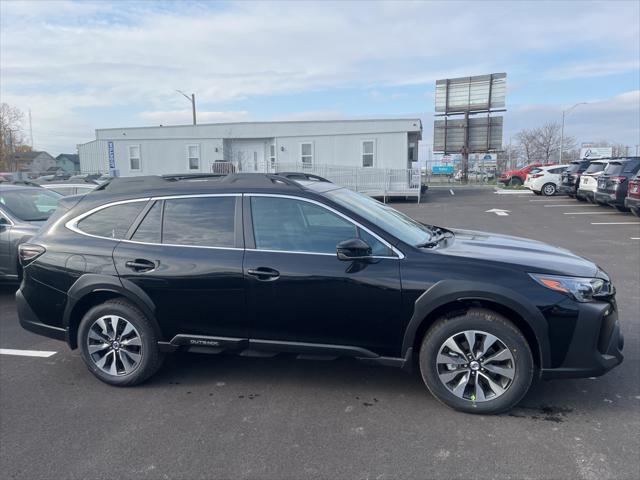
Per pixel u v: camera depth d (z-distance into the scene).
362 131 24.08
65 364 4.62
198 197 4.04
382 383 4.11
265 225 3.87
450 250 3.75
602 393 3.82
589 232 12.45
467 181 41.44
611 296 3.53
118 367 4.11
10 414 3.66
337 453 3.08
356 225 3.71
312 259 3.69
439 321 3.55
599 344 3.44
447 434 3.28
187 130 25.47
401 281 3.52
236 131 25.12
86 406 3.77
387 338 3.62
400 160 23.92
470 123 41.50
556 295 3.35
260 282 3.73
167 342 4.00
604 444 3.12
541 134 59.03
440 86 41.78
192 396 3.92
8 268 6.57
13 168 69.12
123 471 2.93
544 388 3.92
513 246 4.05
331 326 3.68
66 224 4.28
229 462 3.00
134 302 3.96
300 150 24.78
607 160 17.77
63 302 4.12
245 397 3.88
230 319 3.84
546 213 16.78
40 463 3.03
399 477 2.83
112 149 25.59
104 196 4.29
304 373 4.34
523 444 3.14
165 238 4.01
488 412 3.50
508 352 3.40
